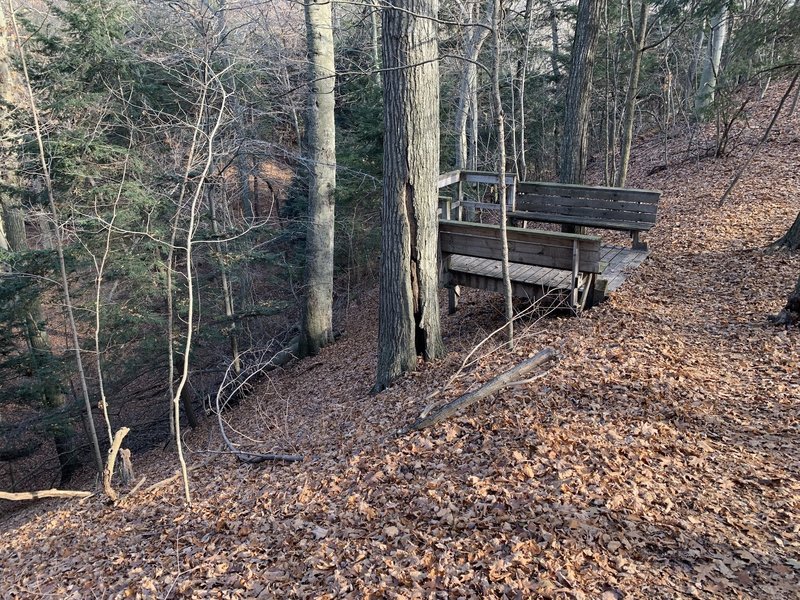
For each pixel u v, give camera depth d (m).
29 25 10.02
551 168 22.48
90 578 5.09
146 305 11.03
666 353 6.38
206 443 9.60
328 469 5.76
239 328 12.83
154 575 4.74
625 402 5.50
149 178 10.64
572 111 11.99
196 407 13.65
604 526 3.96
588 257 7.21
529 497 4.34
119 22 10.06
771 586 3.39
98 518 6.70
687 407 5.39
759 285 7.87
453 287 9.45
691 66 21.06
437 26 6.59
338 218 16.28
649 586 3.45
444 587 3.67
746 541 3.78
